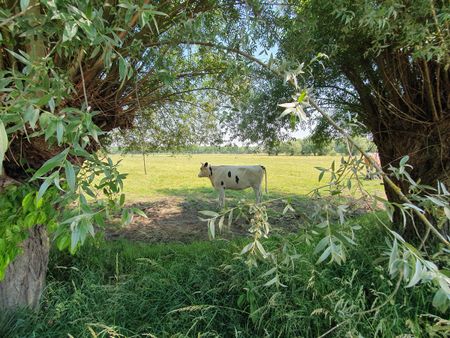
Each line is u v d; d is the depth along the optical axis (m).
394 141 3.27
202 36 1.76
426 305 2.14
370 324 2.02
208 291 2.43
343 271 2.50
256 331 2.16
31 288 2.36
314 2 2.17
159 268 2.88
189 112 3.25
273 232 2.99
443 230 2.81
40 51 1.36
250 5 1.85
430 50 1.89
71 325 2.17
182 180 12.41
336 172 1.15
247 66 1.90
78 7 0.90
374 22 1.75
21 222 1.71
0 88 0.83
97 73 1.92
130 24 1.36
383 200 1.05
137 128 3.05
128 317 2.30
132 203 7.94
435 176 2.92
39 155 2.02
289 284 2.32
